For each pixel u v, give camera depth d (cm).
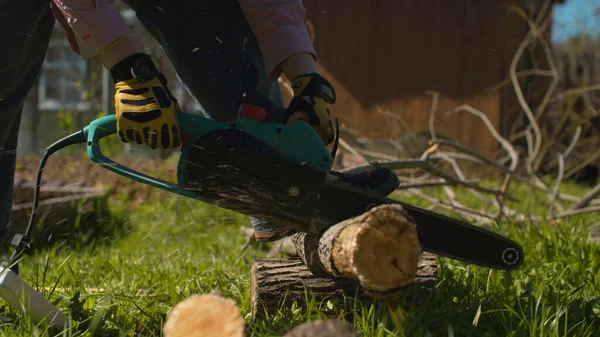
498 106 1094
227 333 192
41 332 251
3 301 307
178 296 321
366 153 684
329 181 239
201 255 487
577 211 552
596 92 1225
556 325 251
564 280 357
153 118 247
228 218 646
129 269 410
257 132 249
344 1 1158
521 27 1100
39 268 418
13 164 298
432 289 279
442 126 1122
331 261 205
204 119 254
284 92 830
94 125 264
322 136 272
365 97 1153
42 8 268
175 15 320
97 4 251
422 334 247
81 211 649
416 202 744
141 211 725
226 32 320
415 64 1133
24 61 276
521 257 249
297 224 244
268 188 242
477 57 1107
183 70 327
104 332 267
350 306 274
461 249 246
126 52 253
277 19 286
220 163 246
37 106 1409
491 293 305
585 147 1193
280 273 283
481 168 1041
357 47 1153
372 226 187
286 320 263
